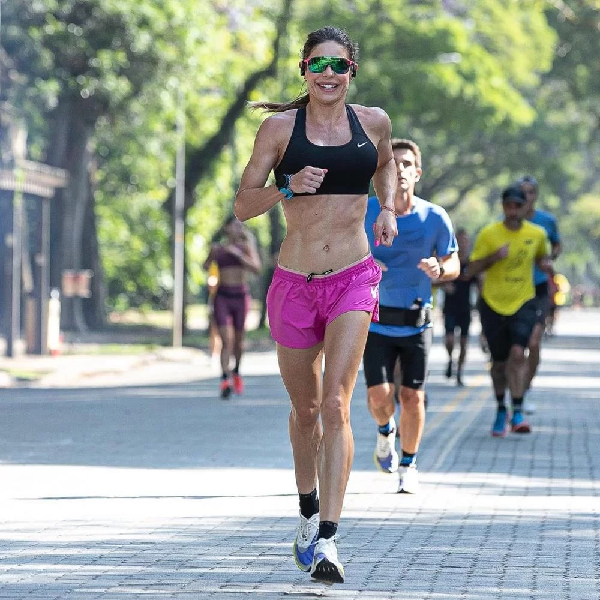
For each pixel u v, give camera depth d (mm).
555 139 161375
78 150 94750
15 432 37312
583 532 21547
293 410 17812
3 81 79000
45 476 28188
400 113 115625
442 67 115750
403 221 25562
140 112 90000
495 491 26219
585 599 16641
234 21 102500
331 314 17062
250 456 31906
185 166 105562
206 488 26469
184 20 84938
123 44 82250
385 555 19453
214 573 18016
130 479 27750
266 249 143625
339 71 16828
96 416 42125
